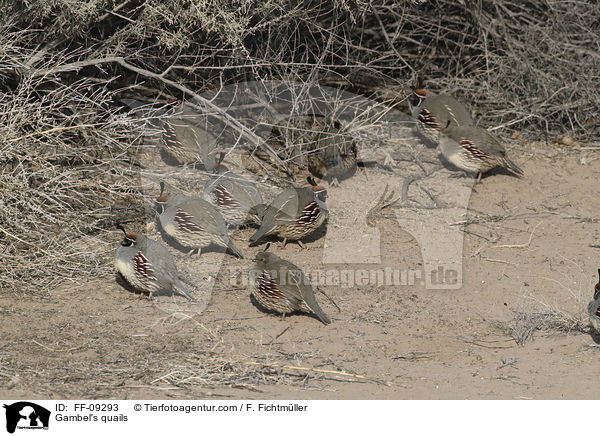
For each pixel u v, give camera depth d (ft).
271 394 32.40
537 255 48.21
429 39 70.64
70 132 54.54
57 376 32.86
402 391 32.83
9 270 42.06
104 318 38.91
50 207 45.03
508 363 35.70
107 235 48.29
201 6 51.26
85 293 41.73
